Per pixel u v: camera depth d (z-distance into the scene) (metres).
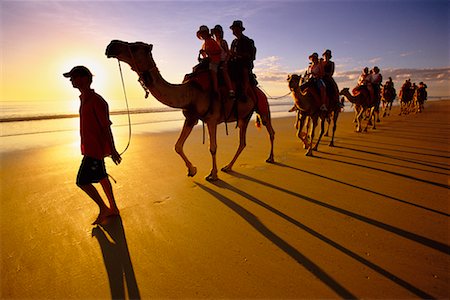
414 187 5.08
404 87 22.16
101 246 3.27
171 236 3.48
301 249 3.15
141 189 5.08
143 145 9.52
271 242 3.31
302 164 6.78
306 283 2.60
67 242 3.35
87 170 3.63
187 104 5.14
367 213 4.02
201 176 5.86
